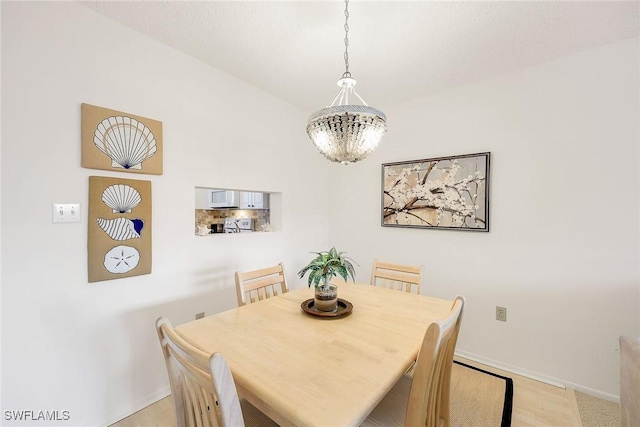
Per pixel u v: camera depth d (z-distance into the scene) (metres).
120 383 1.61
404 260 2.62
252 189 2.38
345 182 3.07
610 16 1.46
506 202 2.08
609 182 1.73
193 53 1.88
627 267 1.69
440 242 2.41
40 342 1.34
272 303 1.58
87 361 1.48
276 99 2.59
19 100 1.27
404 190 2.59
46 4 1.34
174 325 1.85
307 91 2.46
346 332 1.21
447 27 1.57
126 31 1.61
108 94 1.54
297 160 2.83
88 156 1.46
